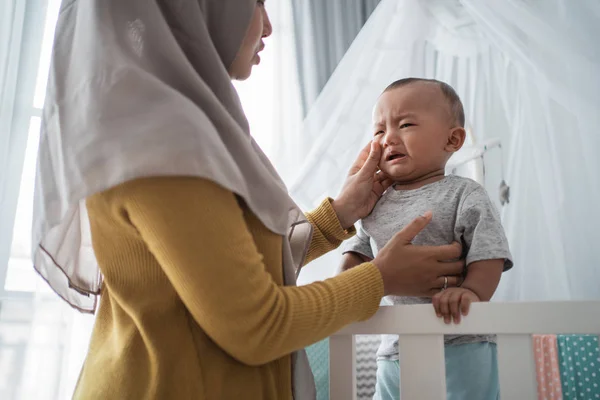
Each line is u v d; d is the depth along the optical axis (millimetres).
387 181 1106
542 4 1704
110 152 598
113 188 604
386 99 1097
